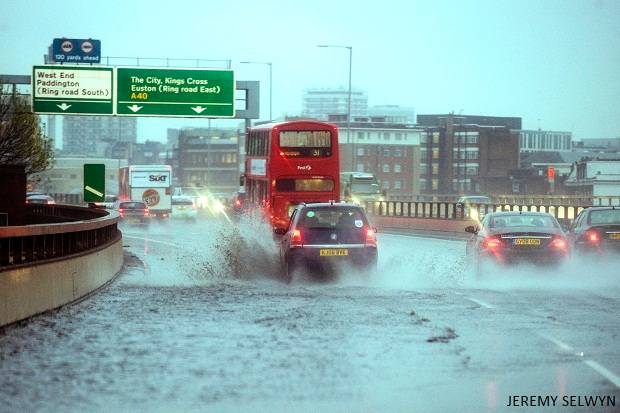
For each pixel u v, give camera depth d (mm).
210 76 125625
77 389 22812
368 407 21109
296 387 23156
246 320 35562
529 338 31266
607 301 43062
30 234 37406
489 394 22547
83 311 39031
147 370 25250
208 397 22000
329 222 53188
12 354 27797
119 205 148750
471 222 122375
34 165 147625
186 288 50781
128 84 124750
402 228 147500
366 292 47469
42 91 124188
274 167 96312
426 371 25328
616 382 24031
